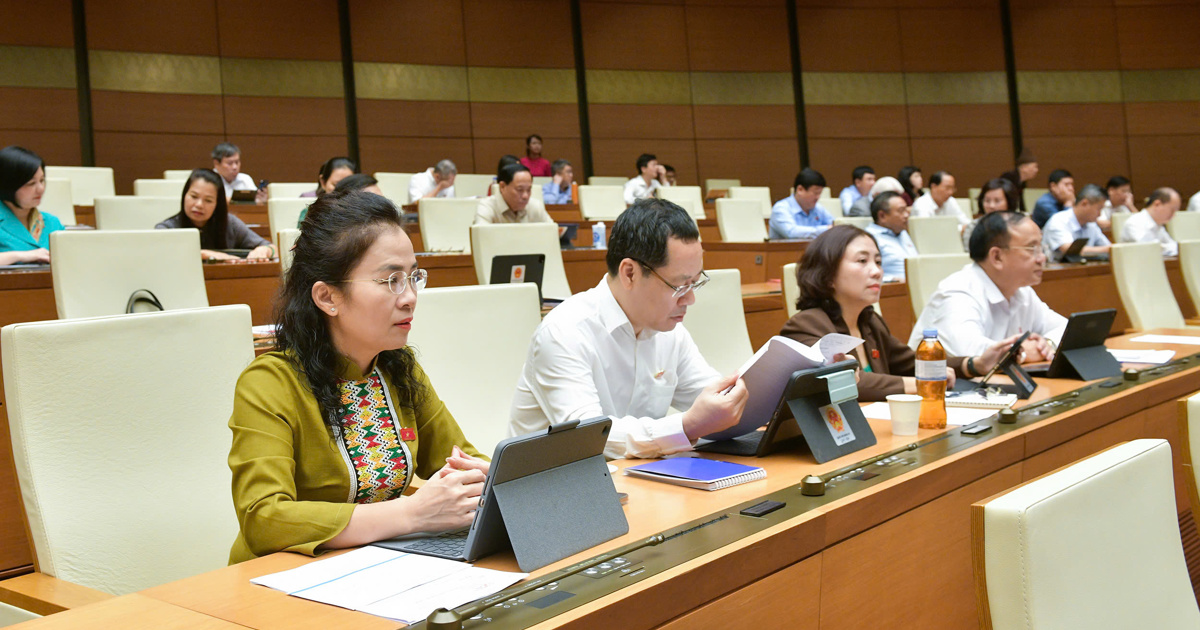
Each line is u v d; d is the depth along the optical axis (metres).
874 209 5.88
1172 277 6.18
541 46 10.72
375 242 1.38
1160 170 11.80
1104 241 6.93
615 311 1.96
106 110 8.85
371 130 10.02
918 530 1.52
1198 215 7.30
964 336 2.96
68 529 1.42
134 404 1.54
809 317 2.39
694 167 11.23
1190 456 1.44
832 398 1.77
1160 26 11.81
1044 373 2.57
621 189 8.11
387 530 1.27
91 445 1.48
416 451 1.54
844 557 1.36
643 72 11.09
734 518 1.32
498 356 2.33
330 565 1.19
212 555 1.57
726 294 3.08
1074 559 0.97
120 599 1.09
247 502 1.29
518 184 5.57
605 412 2.00
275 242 4.70
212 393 1.63
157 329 1.59
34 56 8.53
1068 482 1.00
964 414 2.08
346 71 9.95
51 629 1.00
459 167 10.38
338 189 1.44
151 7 9.03
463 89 10.39
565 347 1.90
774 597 1.23
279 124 9.59
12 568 2.38
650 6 11.12
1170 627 1.10
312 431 1.39
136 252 3.21
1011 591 0.92
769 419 1.80
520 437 1.19
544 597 1.03
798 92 11.57
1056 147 11.76
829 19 11.55
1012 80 11.78
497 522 1.18
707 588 1.12
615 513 1.29
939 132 11.73
